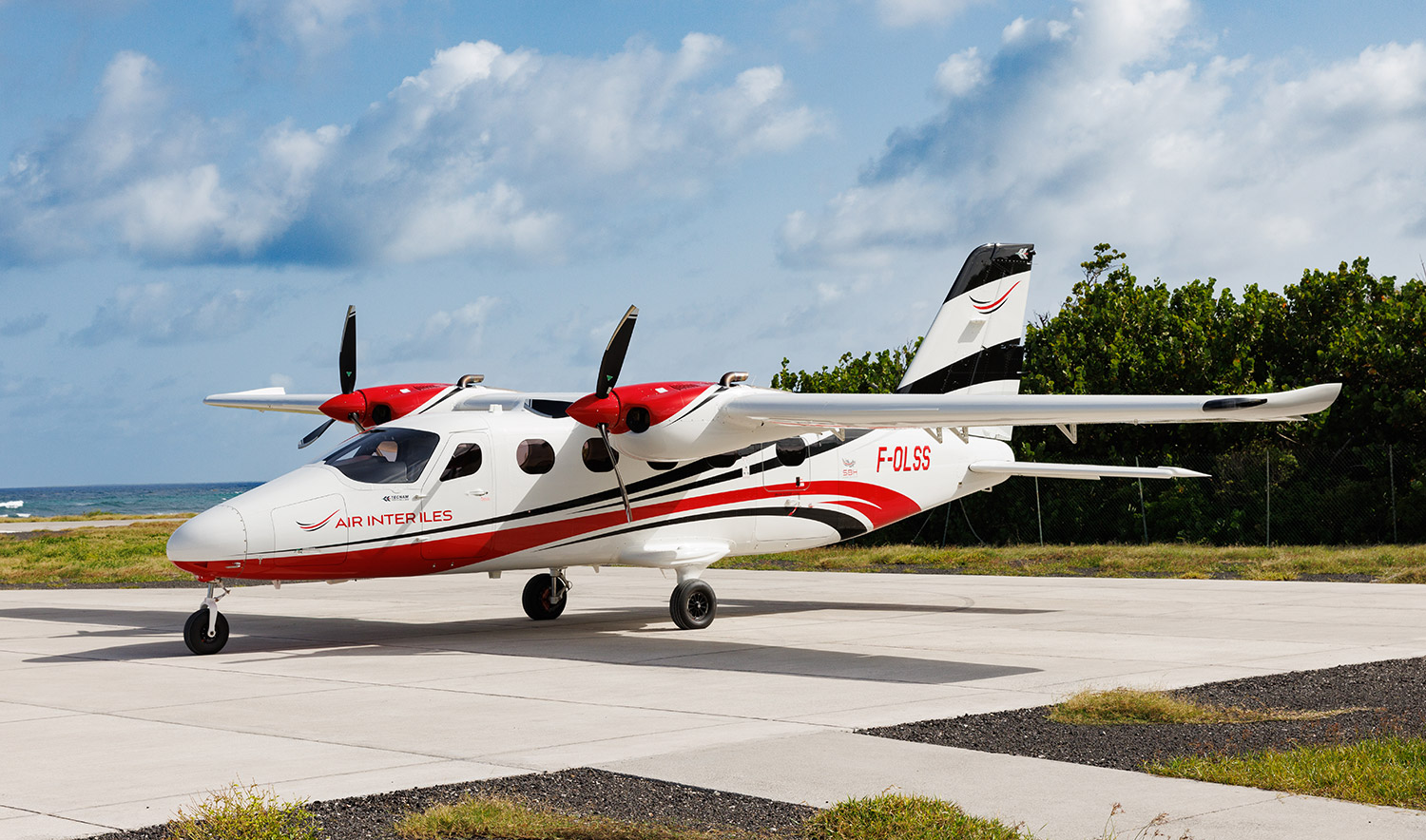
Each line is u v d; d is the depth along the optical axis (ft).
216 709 27.45
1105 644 37.47
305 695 29.50
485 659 36.29
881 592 59.82
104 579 77.61
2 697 29.45
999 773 20.16
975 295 53.36
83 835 16.76
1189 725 24.32
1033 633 40.93
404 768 20.98
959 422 38.11
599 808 18.37
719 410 41.63
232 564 36.22
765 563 85.61
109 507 454.40
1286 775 19.39
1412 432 78.18
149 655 38.45
